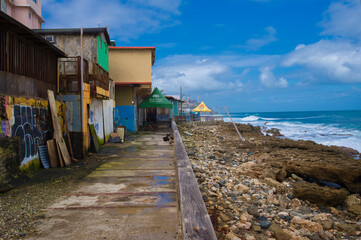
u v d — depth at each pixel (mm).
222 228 4328
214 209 5188
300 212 5988
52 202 4773
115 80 17672
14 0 27297
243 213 5180
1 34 5680
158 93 20109
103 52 13742
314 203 6691
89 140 10055
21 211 4293
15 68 6258
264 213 5449
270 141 18547
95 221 3955
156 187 5785
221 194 6426
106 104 13664
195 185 3080
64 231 3611
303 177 9141
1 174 5262
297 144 16656
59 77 9555
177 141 7305
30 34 6391
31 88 7117
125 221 3959
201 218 2205
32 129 6922
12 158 5641
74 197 5074
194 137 20344
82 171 7219
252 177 8508
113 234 3531
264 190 7176
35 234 3514
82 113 8961
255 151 14297
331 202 6594
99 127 12086
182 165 4184
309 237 4469
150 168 7660
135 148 11508
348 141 24359
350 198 6848
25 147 6516
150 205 4656
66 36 12594
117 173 7047
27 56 6883
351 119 71125
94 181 6258
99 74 11062
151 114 28188
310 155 12844
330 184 8453
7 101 5676
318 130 37500
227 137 21641
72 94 9273
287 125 51344
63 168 7508
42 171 7008
